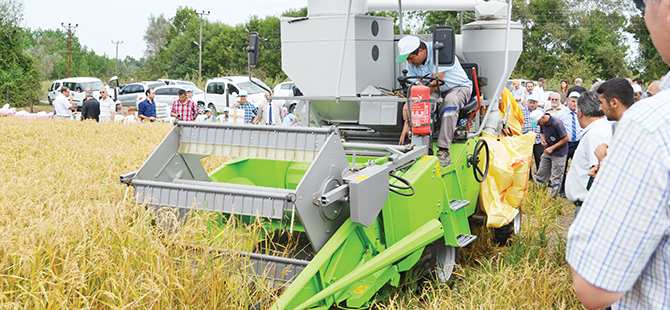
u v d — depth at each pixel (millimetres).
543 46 45281
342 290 3656
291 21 5477
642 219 1444
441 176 4754
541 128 8750
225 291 3297
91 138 10438
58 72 99938
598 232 1510
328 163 3719
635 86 6668
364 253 3953
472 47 6156
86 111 16094
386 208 4074
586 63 38219
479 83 5832
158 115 22672
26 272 3004
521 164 5656
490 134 5891
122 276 2965
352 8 5238
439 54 4434
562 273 4430
